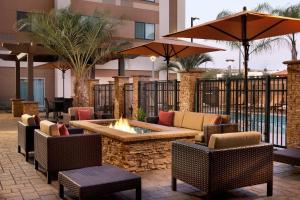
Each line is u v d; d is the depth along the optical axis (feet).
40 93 75.46
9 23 71.56
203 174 14.11
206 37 26.91
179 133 21.03
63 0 75.05
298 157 17.79
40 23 48.39
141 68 84.43
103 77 80.84
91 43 50.39
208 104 32.86
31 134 22.39
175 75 86.99
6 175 18.78
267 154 15.21
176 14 92.63
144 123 27.25
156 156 20.35
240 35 25.80
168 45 36.19
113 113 48.55
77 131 22.00
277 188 16.48
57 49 50.42
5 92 71.92
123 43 55.42
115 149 20.88
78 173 14.56
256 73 59.72
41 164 18.38
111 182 13.46
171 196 15.29
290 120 23.77
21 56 56.24
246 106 25.04
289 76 23.72
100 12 52.65
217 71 82.58
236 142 14.57
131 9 85.40
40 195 15.38
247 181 14.73
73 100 53.62
